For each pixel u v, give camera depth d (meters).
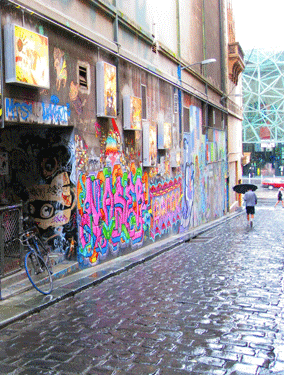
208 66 21.34
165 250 11.97
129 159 11.15
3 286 6.82
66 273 8.12
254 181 65.44
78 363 4.41
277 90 71.88
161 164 13.91
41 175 8.66
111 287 7.62
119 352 4.69
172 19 15.27
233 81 29.27
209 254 11.31
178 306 6.42
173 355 4.60
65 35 8.11
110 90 9.59
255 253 11.34
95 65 9.30
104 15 9.88
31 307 6.10
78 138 8.58
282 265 9.59
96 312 6.13
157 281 8.10
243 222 21.27
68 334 5.25
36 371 4.24
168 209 14.60
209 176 21.41
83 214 8.75
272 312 6.07
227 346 4.84
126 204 10.98
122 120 10.69
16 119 6.63
